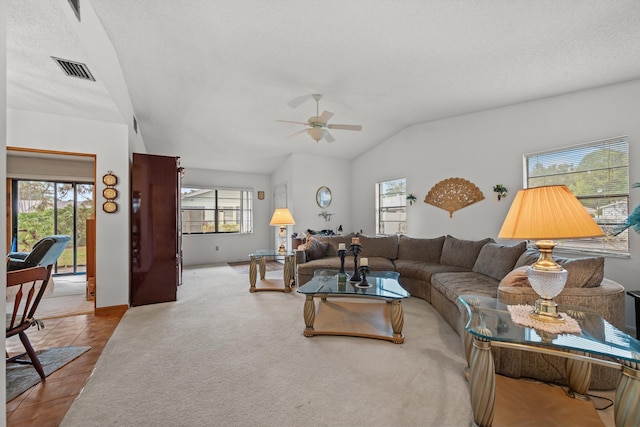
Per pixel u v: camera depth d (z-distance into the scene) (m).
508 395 1.74
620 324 1.85
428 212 4.95
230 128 4.91
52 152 3.11
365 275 2.90
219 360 2.20
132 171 3.70
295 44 2.66
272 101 3.94
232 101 3.92
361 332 2.64
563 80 3.08
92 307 3.52
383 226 6.06
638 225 2.46
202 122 4.61
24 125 3.00
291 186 6.36
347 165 6.93
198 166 6.80
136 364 2.14
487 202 4.16
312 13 2.25
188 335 2.67
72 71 2.30
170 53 2.84
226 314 3.25
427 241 4.45
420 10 2.17
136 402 1.71
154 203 3.68
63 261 5.61
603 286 1.95
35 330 2.81
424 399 1.73
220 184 7.20
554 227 1.45
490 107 4.05
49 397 1.79
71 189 5.69
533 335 1.41
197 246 6.88
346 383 1.89
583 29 2.28
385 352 2.32
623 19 2.14
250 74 3.22
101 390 1.83
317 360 2.19
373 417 1.58
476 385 1.46
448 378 1.94
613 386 1.79
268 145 5.81
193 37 2.58
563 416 1.55
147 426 1.52
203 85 3.48
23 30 1.79
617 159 3.00
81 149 3.25
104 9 2.23
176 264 3.82
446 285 2.99
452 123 4.58
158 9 2.24
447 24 2.31
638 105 2.87
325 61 2.94
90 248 3.92
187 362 2.17
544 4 2.04
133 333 2.72
